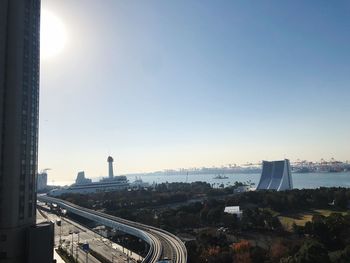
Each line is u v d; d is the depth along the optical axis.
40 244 165.25
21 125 172.50
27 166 174.50
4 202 162.50
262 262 173.75
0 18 170.38
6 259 160.62
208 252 182.12
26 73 178.75
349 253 159.12
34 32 187.12
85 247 198.62
